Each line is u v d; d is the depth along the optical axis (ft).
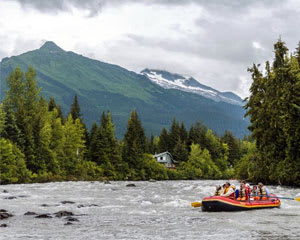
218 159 397.80
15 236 48.11
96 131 297.12
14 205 83.46
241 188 77.46
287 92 150.10
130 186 177.17
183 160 376.89
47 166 233.76
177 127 415.23
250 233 49.39
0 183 186.91
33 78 249.34
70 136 268.21
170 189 148.97
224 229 52.65
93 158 291.79
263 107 162.81
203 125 440.86
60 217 64.44
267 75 170.09
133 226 55.57
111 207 80.53
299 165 145.38
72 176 250.57
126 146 309.42
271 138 159.22
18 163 203.72
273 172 154.92
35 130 231.50
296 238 45.88
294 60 161.68
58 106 329.52
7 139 204.33
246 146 447.83
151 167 320.29
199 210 75.15
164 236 47.88
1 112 206.08
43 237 47.47
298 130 145.18
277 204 80.28
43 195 113.39
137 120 359.66
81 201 94.02
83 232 50.85
